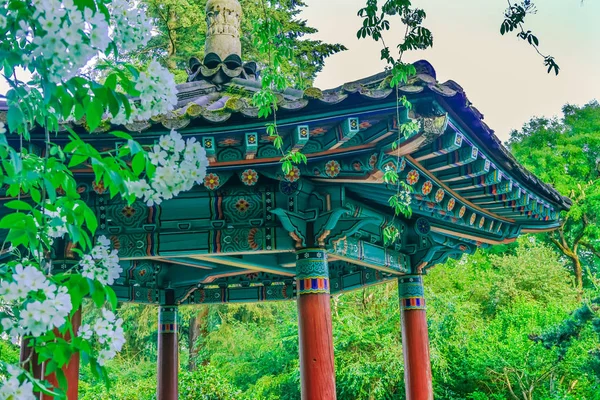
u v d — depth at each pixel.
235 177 6.84
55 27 2.52
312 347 6.65
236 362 20.70
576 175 29.42
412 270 8.98
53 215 2.92
